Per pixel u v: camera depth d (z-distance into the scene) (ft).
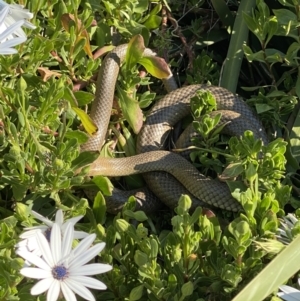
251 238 2.51
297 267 2.26
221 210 2.94
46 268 2.20
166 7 3.44
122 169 2.97
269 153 2.74
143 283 2.43
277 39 3.45
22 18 2.57
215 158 2.98
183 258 2.47
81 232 2.34
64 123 2.72
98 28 3.20
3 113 2.64
